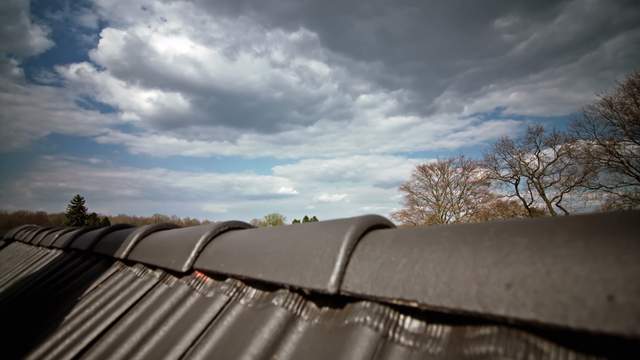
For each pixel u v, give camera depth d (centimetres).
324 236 144
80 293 255
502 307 83
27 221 4234
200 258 204
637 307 65
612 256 74
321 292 125
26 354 193
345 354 111
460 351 96
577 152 2602
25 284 329
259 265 159
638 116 2236
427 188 3550
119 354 168
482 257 95
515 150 2953
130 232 329
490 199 3272
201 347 147
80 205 3800
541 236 90
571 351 79
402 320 113
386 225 148
